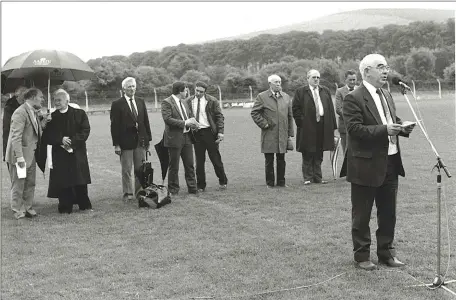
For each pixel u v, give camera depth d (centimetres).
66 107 923
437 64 7812
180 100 1052
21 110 880
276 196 1001
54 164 912
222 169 1096
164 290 552
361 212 597
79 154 923
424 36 10750
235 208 915
